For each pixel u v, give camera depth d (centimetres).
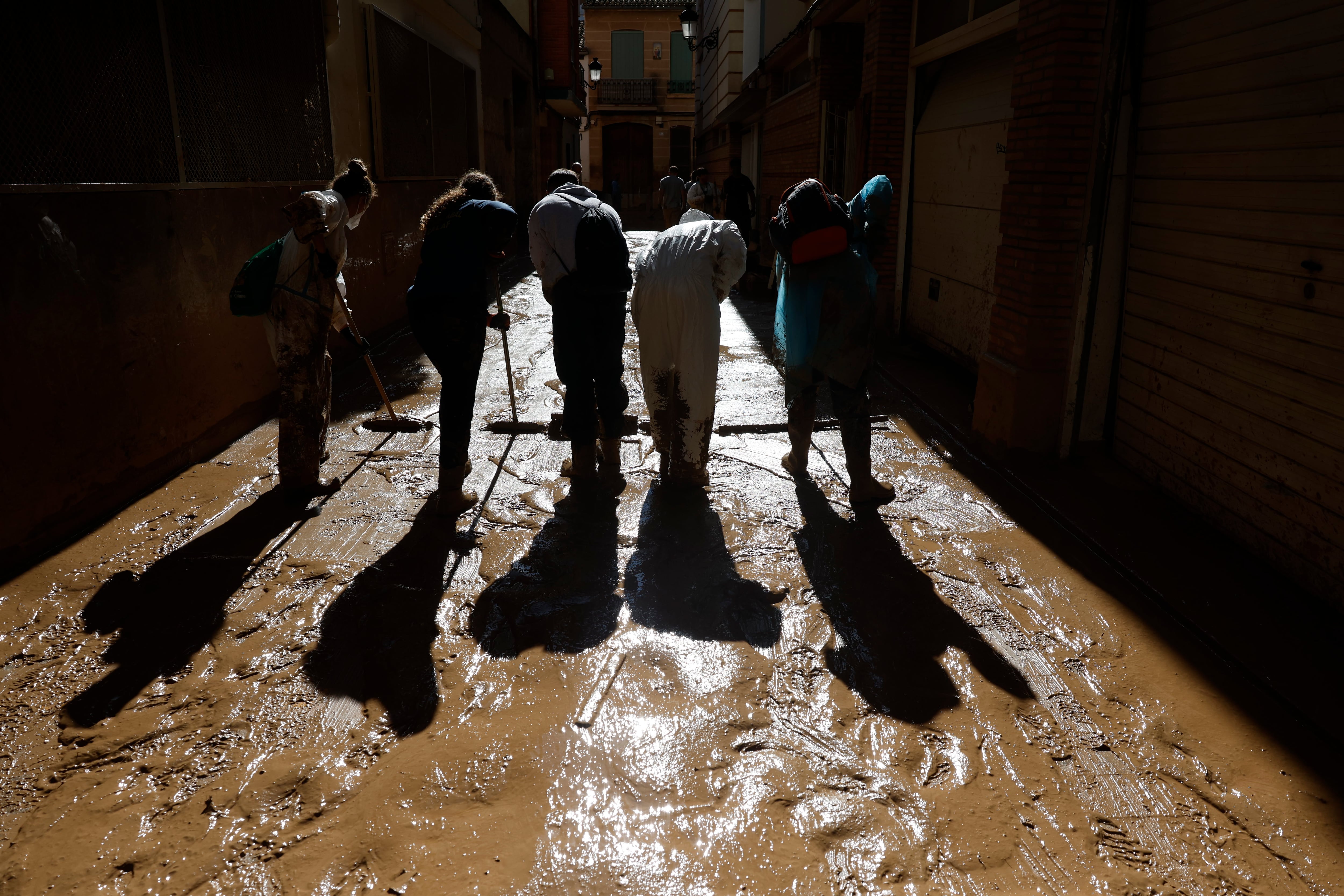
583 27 3925
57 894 216
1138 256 496
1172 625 349
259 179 608
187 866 225
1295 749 276
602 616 350
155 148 482
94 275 427
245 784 254
